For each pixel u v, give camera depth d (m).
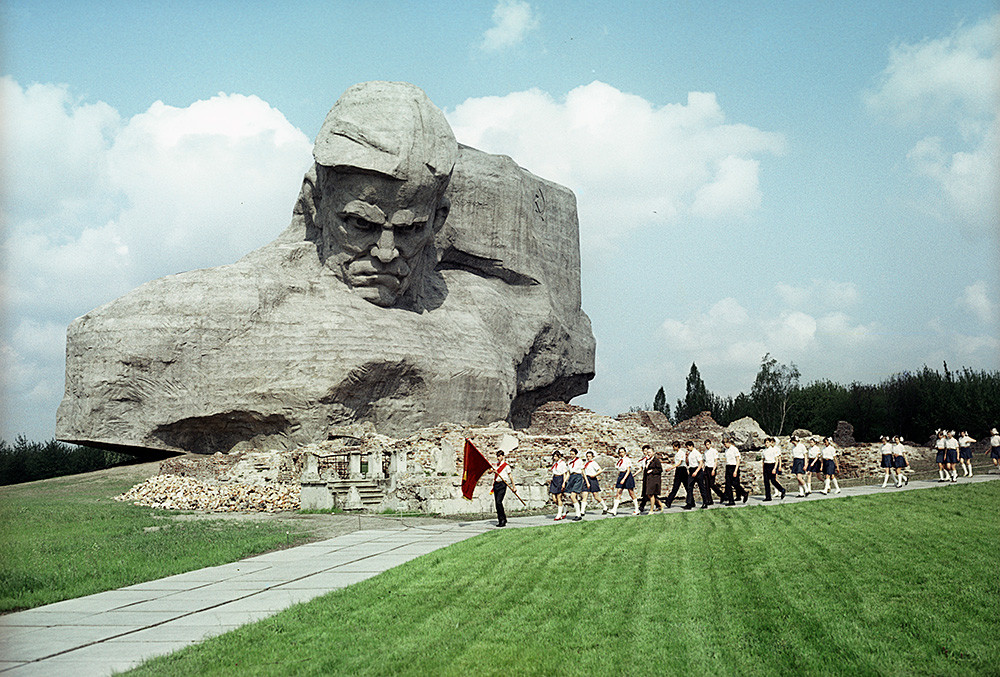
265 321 44.53
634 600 11.47
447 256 60.69
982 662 8.74
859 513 20.92
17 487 40.44
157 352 42.25
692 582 12.58
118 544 18.94
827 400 77.62
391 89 46.91
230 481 33.97
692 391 90.75
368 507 28.91
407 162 45.38
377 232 47.31
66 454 57.16
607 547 16.12
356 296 48.38
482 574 13.56
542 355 64.94
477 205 62.38
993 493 25.30
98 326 42.88
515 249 64.19
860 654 8.97
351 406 44.72
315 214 50.94
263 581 14.12
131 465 44.78
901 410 75.31
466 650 9.23
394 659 8.94
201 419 43.06
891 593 11.64
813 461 30.25
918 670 8.53
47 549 18.12
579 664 8.72
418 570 14.10
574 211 75.69
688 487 25.31
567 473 22.92
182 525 23.34
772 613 10.66
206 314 43.28
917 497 24.61
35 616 11.66
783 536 17.02
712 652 9.09
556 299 68.81
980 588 11.87
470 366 50.28
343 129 45.72
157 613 11.70
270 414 43.09
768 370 80.38
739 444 46.75
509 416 56.06
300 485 29.80
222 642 9.70
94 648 9.73
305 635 9.95
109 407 42.31
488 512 26.42
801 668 8.57
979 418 64.12
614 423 52.62
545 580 12.91
